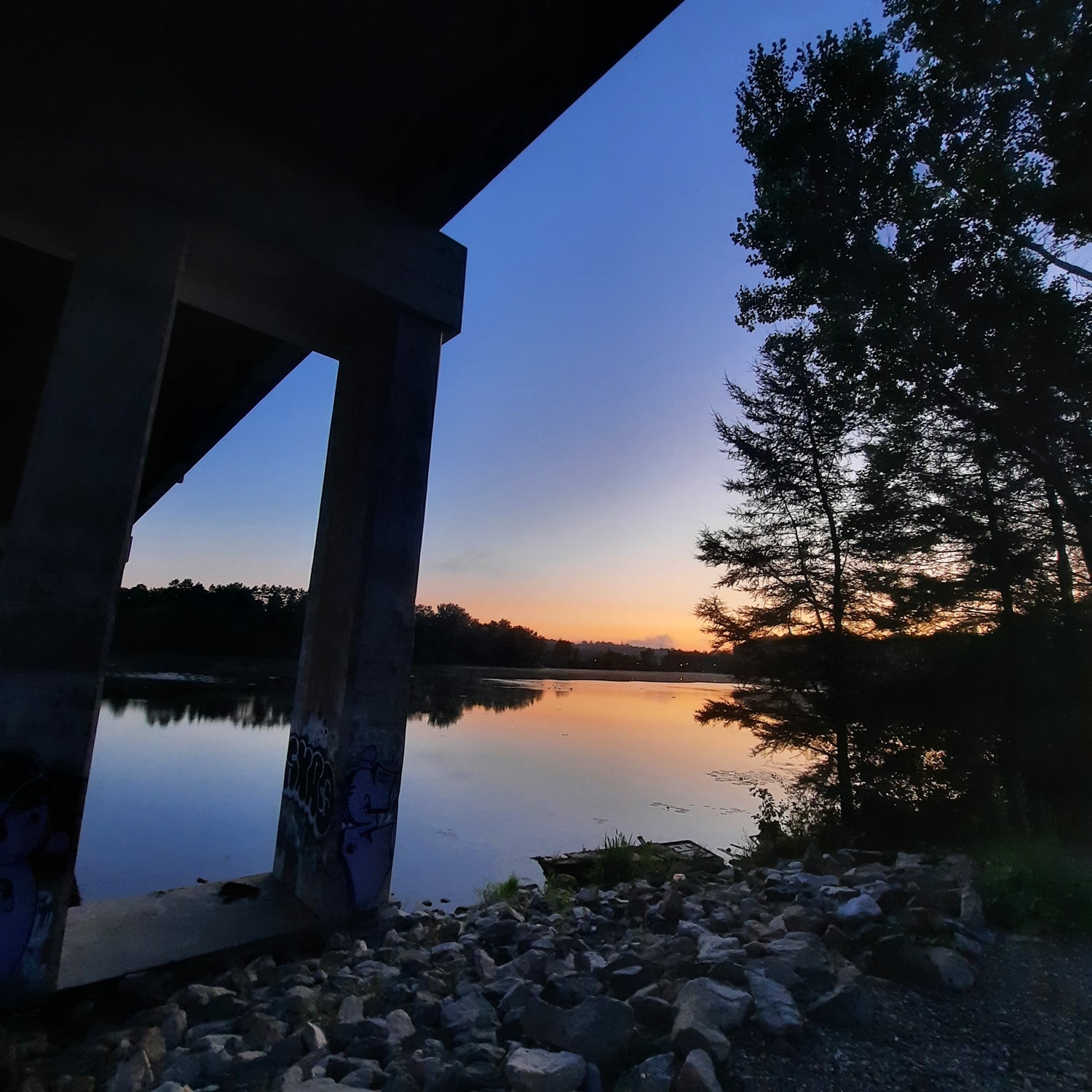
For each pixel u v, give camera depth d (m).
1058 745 11.22
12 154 5.92
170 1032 5.05
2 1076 4.55
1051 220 10.66
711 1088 3.34
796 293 14.25
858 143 12.54
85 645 5.64
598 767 28.39
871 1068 3.68
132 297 6.18
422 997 5.14
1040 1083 3.54
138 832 15.38
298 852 7.96
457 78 6.68
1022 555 12.10
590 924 7.15
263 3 5.88
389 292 8.02
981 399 11.92
